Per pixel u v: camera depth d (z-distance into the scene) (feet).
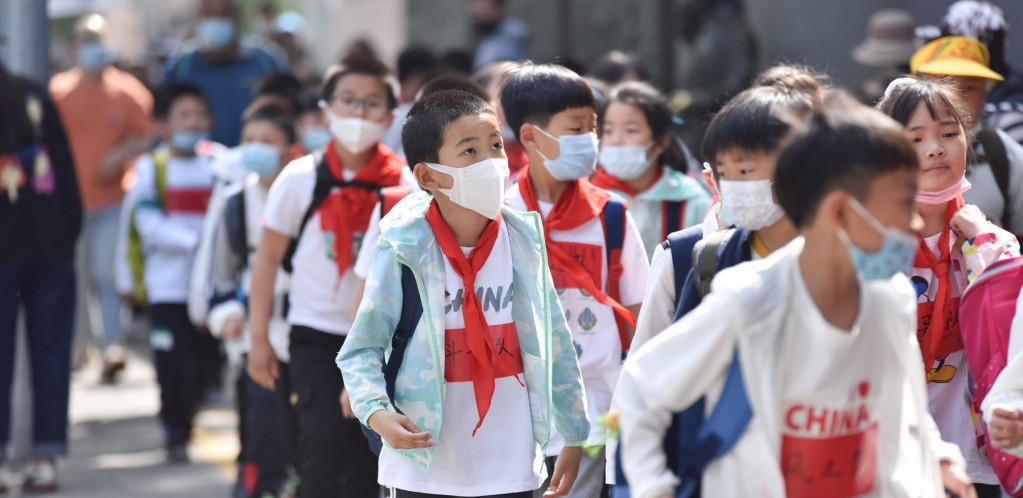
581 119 44.91
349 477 51.65
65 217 69.77
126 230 82.89
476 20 124.36
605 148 51.24
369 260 46.21
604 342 45.03
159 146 112.27
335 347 52.08
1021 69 97.04
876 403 28.09
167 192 81.00
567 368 37.17
